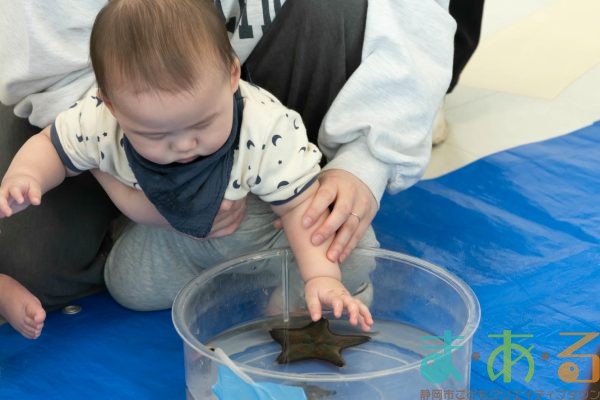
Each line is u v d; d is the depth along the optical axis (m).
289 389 1.05
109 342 1.36
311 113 1.46
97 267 1.46
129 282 1.41
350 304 1.14
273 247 1.38
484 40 2.52
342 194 1.25
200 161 1.16
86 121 1.23
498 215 1.67
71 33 1.31
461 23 1.88
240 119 1.18
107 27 1.07
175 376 1.28
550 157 1.87
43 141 1.26
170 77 1.05
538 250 1.55
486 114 2.09
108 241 1.50
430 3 1.37
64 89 1.33
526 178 1.79
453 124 2.05
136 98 1.06
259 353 1.29
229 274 1.31
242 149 1.18
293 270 1.34
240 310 1.35
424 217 1.67
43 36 1.28
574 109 2.11
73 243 1.41
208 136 1.11
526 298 1.42
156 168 1.17
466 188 1.77
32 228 1.36
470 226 1.63
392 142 1.33
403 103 1.34
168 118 1.07
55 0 1.27
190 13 1.08
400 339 1.32
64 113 1.26
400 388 1.09
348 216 1.25
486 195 1.74
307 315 1.37
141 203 1.28
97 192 1.45
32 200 1.17
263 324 1.36
